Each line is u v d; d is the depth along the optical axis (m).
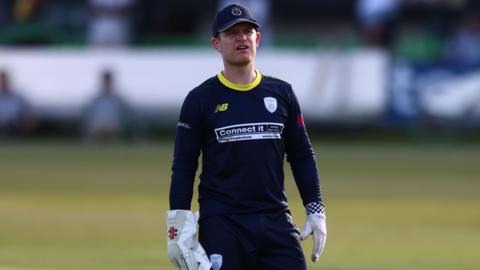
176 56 102.50
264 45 100.81
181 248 20.64
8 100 102.06
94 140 100.75
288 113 21.45
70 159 84.19
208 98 21.08
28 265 33.75
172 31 112.81
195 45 103.44
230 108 20.95
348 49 99.75
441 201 57.44
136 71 102.31
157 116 101.94
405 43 100.31
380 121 99.81
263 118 20.98
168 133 103.44
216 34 21.17
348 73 99.44
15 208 52.75
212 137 21.03
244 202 20.95
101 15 104.25
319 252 21.52
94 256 36.28
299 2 115.12
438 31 107.50
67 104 102.38
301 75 99.94
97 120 100.44
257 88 21.16
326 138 105.62
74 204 54.62
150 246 39.25
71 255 36.47
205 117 21.06
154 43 104.25
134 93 101.81
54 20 109.12
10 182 66.50
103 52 103.06
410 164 81.69
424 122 99.50
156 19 111.88
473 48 100.00
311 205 21.84
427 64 98.62
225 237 20.81
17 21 108.12
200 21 113.75
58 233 43.09
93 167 77.25
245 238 20.89
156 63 102.44
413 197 59.53
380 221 48.69
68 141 103.62
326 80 99.69
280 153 21.28
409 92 99.25
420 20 110.81
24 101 102.38
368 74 99.38
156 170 75.00
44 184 65.38
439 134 99.75
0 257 35.72
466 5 107.12
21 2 108.62
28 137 103.31
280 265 20.97
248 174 20.91
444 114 99.19
